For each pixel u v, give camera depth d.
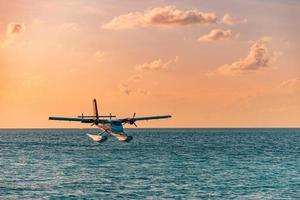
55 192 69.62
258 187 74.31
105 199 64.62
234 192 70.00
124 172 93.19
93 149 166.62
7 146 189.75
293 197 66.38
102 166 104.75
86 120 176.88
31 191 70.44
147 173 91.69
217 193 69.19
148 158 125.94
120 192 69.75
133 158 125.75
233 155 137.88
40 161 117.25
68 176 87.12
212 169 98.88
